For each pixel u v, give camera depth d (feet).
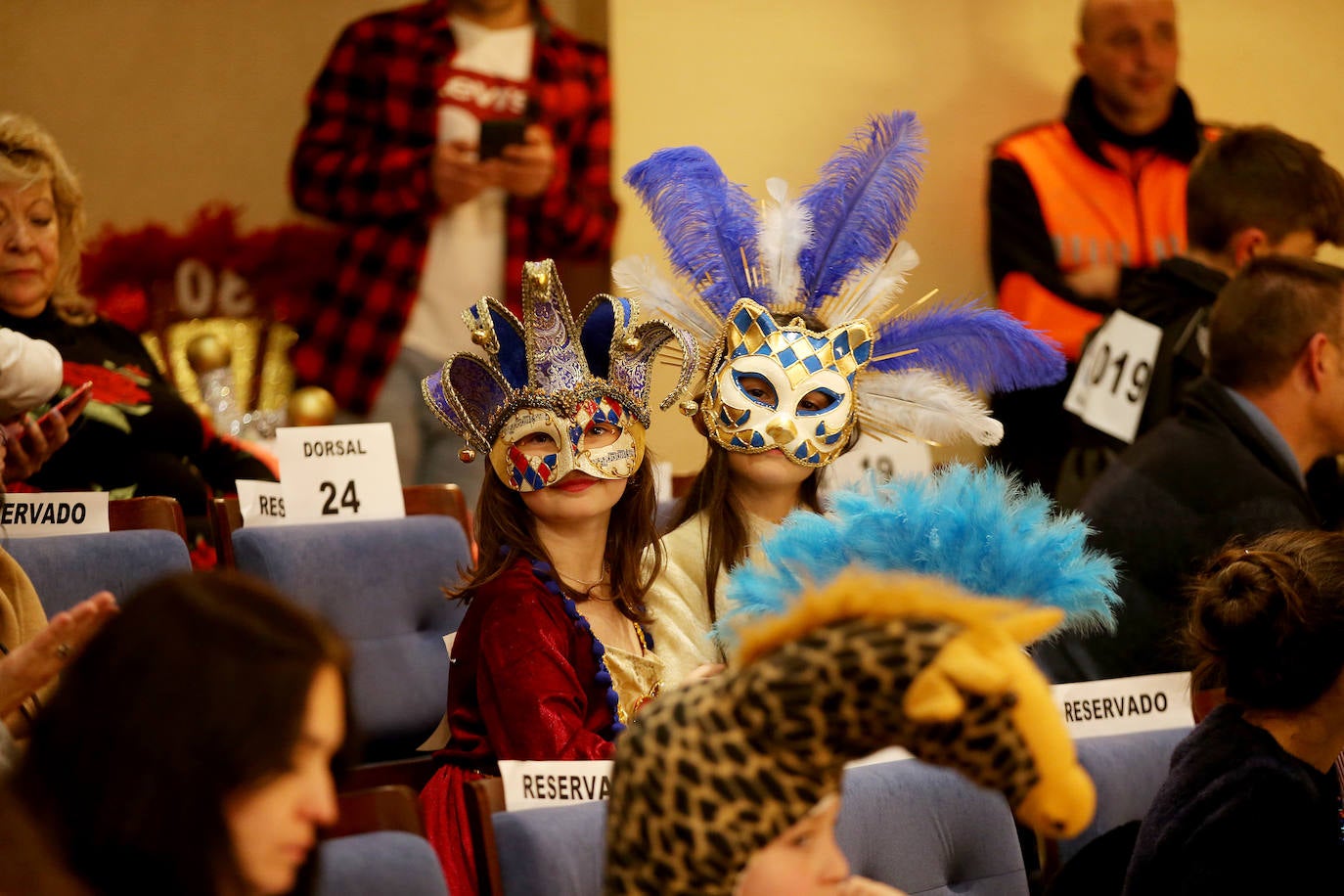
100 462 20.84
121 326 22.17
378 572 18.81
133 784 6.49
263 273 29.84
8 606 14.07
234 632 6.77
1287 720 12.97
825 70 34.50
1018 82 35.86
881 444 24.18
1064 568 13.58
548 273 15.29
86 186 32.55
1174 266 29.99
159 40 32.81
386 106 30.25
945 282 35.24
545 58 30.68
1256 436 20.68
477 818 11.97
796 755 7.22
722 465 17.03
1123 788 15.60
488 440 15.67
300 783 6.84
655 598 16.61
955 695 6.81
